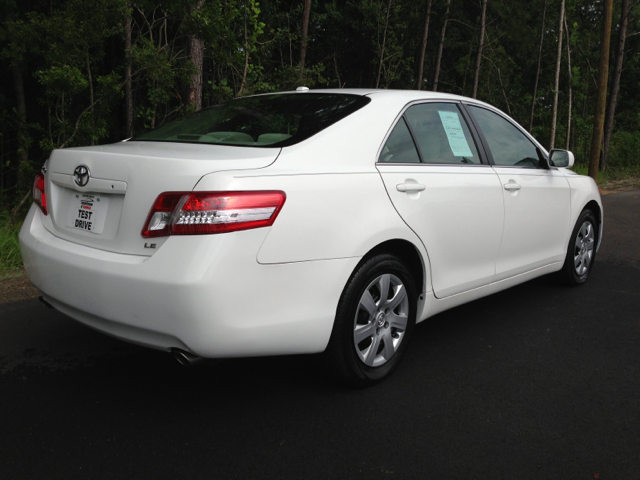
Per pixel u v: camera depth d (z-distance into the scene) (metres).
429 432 2.46
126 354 3.29
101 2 6.74
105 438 2.37
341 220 2.54
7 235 5.62
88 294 2.39
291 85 12.16
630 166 20.03
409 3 24.67
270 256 2.28
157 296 2.16
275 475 2.13
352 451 2.31
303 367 3.13
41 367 3.08
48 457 2.22
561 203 4.29
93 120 7.50
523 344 3.54
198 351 2.20
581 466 2.23
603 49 14.11
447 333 3.72
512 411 2.67
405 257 3.12
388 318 2.92
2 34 6.86
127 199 2.33
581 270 4.84
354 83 26.23
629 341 3.61
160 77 7.87
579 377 3.06
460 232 3.26
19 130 9.58
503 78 30.27
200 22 7.79
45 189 2.83
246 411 2.63
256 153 2.48
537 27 31.16
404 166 2.98
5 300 4.27
